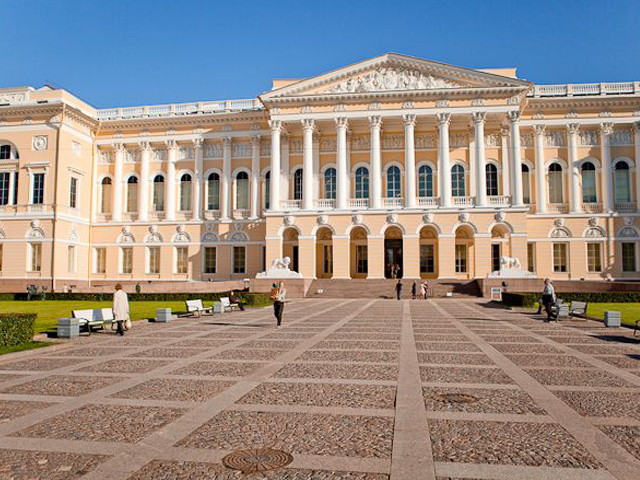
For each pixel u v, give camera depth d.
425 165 54.84
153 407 8.95
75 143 55.75
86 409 8.87
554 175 54.34
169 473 6.13
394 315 27.55
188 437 7.36
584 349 15.39
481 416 8.30
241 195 58.03
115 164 58.81
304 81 52.09
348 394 9.75
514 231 48.94
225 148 57.81
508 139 53.59
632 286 40.19
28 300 41.69
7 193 53.91
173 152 58.59
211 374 11.74
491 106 50.16
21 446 7.05
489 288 43.69
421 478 5.94
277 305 22.11
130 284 57.25
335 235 51.09
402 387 10.30
